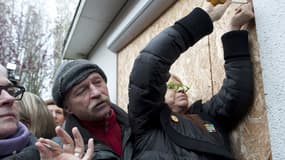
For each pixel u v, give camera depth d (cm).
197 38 155
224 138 165
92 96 144
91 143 114
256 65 153
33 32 626
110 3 383
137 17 311
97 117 146
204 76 205
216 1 161
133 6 338
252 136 154
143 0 295
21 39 605
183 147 138
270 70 132
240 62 156
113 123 153
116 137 150
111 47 412
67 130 148
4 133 135
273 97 130
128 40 371
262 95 148
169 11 276
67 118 154
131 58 366
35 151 137
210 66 199
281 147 124
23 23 625
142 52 151
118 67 413
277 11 131
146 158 136
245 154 158
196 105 180
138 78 147
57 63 652
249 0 156
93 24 457
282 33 127
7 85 139
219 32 190
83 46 564
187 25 153
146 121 146
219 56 189
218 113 165
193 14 155
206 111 172
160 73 146
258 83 151
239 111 158
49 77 621
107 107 147
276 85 128
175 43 150
